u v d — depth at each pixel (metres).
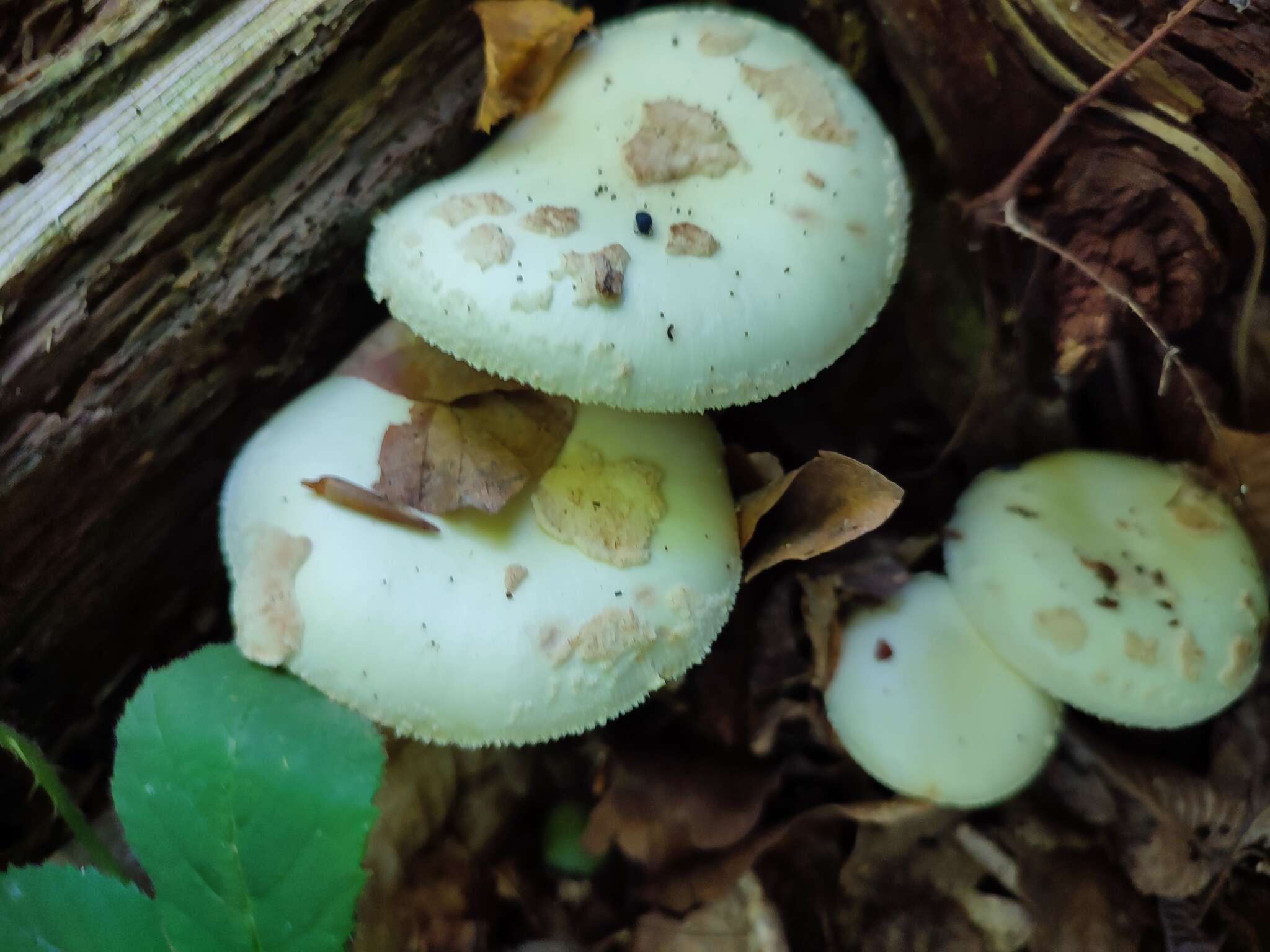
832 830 0.17
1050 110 0.14
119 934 0.11
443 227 0.12
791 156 0.13
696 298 0.12
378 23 0.14
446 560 0.12
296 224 0.14
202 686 0.12
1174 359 0.14
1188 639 0.14
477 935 0.16
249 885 0.11
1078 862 0.17
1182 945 0.16
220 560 0.17
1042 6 0.13
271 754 0.11
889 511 0.13
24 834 0.16
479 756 0.17
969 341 0.18
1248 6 0.12
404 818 0.16
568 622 0.12
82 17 0.13
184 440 0.15
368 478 0.13
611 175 0.13
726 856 0.16
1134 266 0.15
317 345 0.16
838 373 0.19
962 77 0.15
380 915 0.16
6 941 0.11
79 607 0.15
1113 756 0.17
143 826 0.11
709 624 0.13
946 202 0.17
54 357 0.13
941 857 0.17
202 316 0.14
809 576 0.17
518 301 0.12
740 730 0.17
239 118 0.13
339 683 0.12
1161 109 0.14
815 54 0.15
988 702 0.15
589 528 0.13
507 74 0.14
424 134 0.15
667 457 0.14
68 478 0.14
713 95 0.14
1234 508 0.16
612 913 0.17
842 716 0.16
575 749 0.18
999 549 0.15
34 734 0.16
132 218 0.13
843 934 0.17
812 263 0.13
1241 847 0.17
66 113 0.12
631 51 0.14
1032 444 0.18
